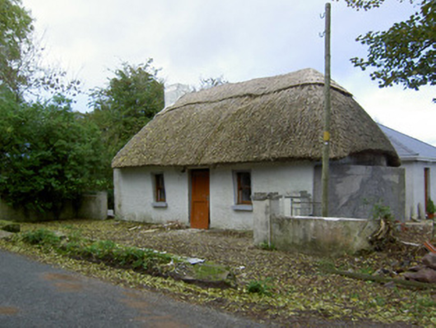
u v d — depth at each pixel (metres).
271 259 6.93
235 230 10.88
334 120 9.67
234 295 4.84
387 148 11.19
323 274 5.97
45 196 14.57
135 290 4.97
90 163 15.40
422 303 4.55
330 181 9.30
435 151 15.92
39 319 3.83
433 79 7.39
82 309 4.16
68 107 14.67
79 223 14.11
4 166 13.52
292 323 3.95
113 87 21.44
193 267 5.63
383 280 5.51
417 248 6.54
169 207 13.06
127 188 14.83
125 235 10.34
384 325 3.93
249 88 13.10
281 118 10.46
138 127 20.83
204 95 14.70
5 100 14.85
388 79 7.65
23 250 7.54
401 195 11.38
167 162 12.04
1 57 19.55
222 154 10.58
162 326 3.75
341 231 6.87
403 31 7.07
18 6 19.64
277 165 10.09
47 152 13.62
